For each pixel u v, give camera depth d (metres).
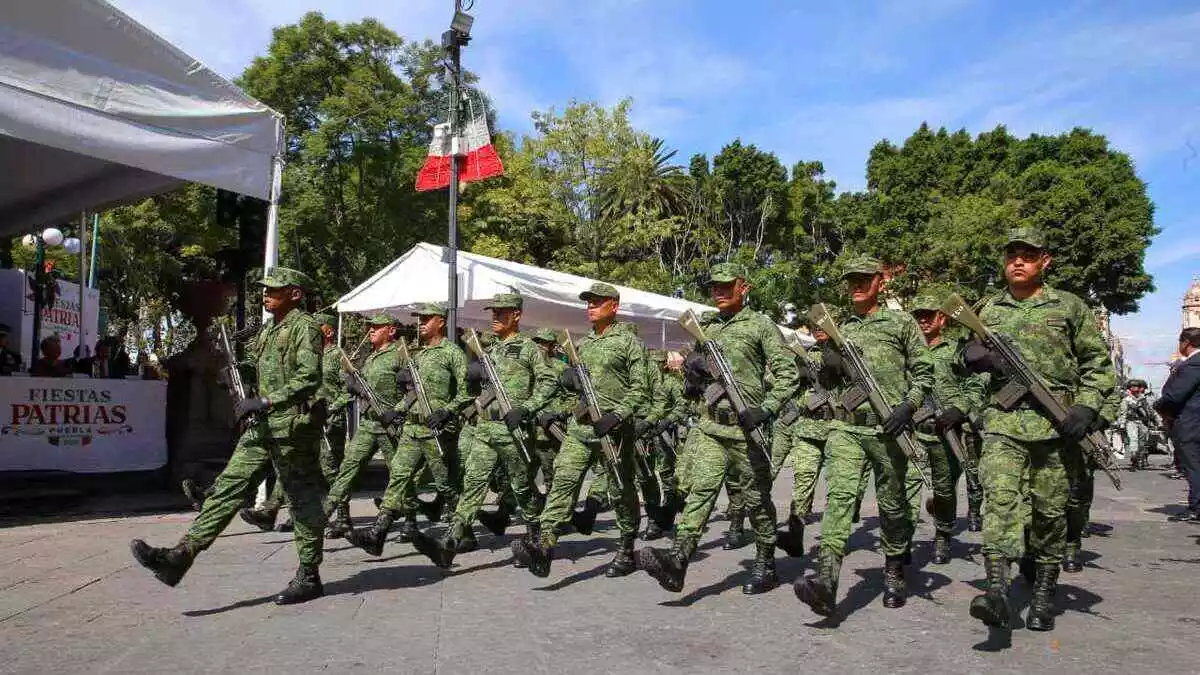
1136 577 6.25
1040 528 4.79
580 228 33.94
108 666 4.07
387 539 8.03
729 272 5.66
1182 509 10.19
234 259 10.88
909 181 45.06
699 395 5.64
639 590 5.85
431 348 7.61
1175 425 8.98
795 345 7.75
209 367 11.44
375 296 13.12
